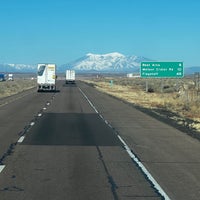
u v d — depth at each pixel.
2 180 17.83
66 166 21.03
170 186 17.28
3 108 61.19
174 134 35.22
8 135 32.72
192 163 22.52
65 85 188.38
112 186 17.09
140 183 17.72
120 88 156.25
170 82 182.50
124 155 24.70
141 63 113.31
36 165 21.17
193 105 66.19
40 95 100.88
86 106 67.19
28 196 15.32
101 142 29.80
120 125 41.38
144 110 60.94
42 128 37.53
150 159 23.55
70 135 33.22
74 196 15.43
